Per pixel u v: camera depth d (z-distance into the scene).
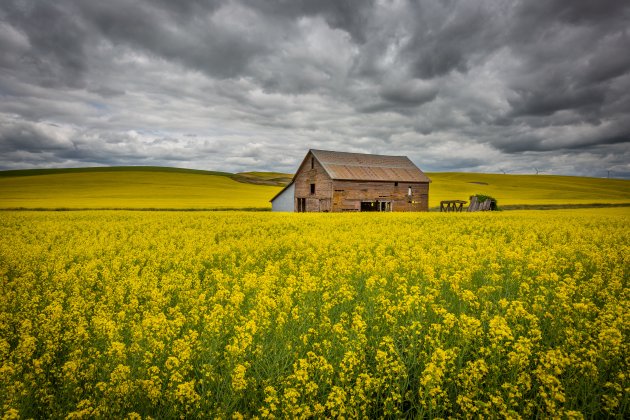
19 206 52.28
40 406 5.03
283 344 6.66
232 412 5.09
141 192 87.81
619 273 10.81
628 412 4.98
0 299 8.26
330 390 5.81
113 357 5.89
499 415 4.88
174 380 5.38
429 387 5.02
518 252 13.34
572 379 5.30
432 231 22.23
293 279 9.90
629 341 6.47
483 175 160.38
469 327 6.27
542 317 7.65
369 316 7.98
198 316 7.64
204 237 20.69
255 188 111.12
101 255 15.02
